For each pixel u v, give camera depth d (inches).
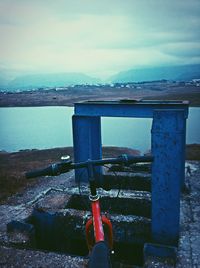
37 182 408.5
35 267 201.3
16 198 344.5
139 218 253.3
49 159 696.4
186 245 222.5
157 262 200.4
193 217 272.5
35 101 4434.1
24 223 252.1
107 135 1280.8
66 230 266.4
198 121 1521.9
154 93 5187.0
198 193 338.0
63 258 211.2
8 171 545.6
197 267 194.7
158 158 213.5
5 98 5206.7
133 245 260.8
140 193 323.0
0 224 270.4
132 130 1432.1
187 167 448.5
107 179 393.1
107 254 63.1
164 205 221.6
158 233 228.7
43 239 276.8
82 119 373.7
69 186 378.6
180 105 319.0
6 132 1473.9
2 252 221.3
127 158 87.5
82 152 382.6
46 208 284.5
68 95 5748.0
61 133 1389.0
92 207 85.2
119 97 4621.1
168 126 205.6
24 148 1067.9
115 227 253.0
